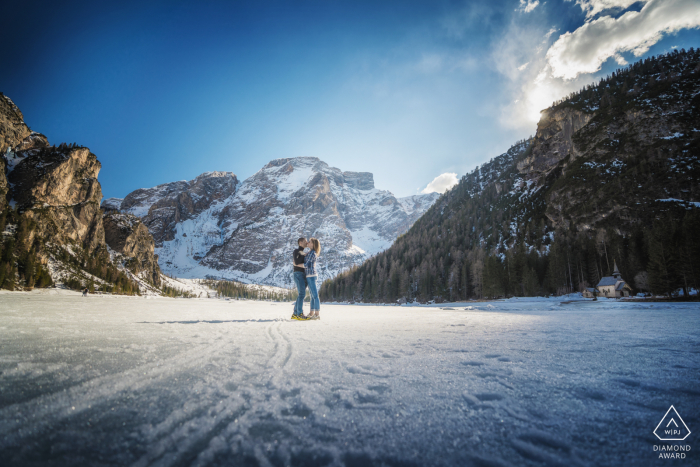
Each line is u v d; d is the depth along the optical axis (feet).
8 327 8.27
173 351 5.12
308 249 17.29
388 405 2.88
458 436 2.27
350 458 1.91
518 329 11.04
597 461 1.87
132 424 2.23
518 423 2.50
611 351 5.91
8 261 161.68
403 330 10.26
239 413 2.60
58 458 1.65
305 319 16.55
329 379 3.72
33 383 3.01
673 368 4.37
